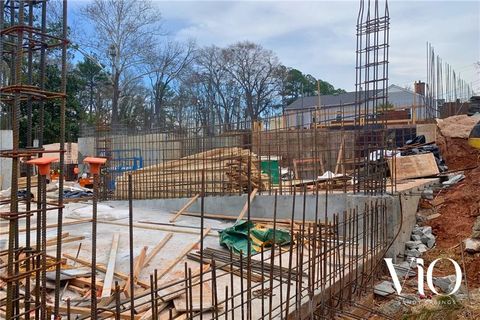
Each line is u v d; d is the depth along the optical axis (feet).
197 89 136.36
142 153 48.37
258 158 33.24
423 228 25.08
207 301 13.42
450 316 16.15
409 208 24.73
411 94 128.77
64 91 8.93
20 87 7.84
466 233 23.43
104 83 121.08
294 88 165.27
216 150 35.76
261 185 30.78
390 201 22.50
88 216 29.99
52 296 14.23
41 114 9.35
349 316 15.71
